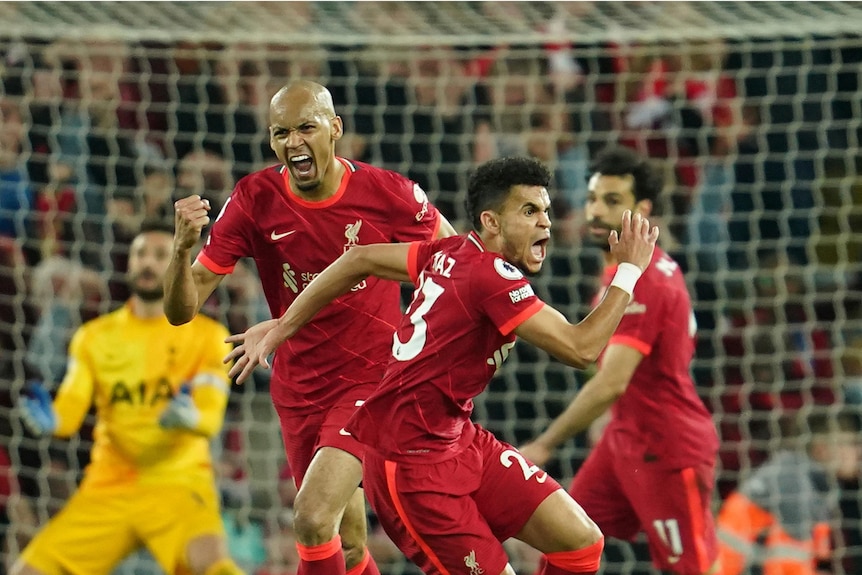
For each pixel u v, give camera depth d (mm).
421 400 14578
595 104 30984
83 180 29156
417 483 14719
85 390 21688
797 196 29656
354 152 29875
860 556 25328
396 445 14734
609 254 21156
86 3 24047
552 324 14133
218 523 21844
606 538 24047
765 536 23859
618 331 19859
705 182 30062
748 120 30719
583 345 14125
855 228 29484
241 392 26844
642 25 25047
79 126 29750
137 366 21594
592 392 19688
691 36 24516
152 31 24469
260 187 16625
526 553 24781
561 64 31047
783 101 30406
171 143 29828
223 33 24891
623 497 21344
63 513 21797
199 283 16703
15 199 28891
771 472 24250
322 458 16062
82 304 27406
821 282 28844
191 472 21844
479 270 14289
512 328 14172
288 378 17234
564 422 19797
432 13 25094
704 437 20719
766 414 26922
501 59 30906
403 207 16656
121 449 21672
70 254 28562
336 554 15852
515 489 15039
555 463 27688
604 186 20828
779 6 24266
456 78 30641
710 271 29000
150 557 25344
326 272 14984
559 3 24875
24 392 26688
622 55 29375
